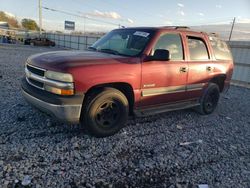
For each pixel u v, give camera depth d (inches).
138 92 153.5
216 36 223.6
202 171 122.0
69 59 136.0
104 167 117.6
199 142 156.9
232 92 363.3
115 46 173.5
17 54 732.0
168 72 166.7
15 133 144.6
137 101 155.9
